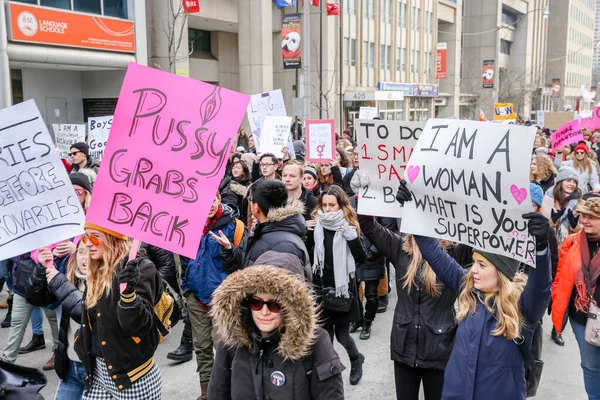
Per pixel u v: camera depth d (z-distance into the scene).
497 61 59.44
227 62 33.62
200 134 3.41
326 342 2.80
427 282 3.95
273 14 32.84
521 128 3.16
